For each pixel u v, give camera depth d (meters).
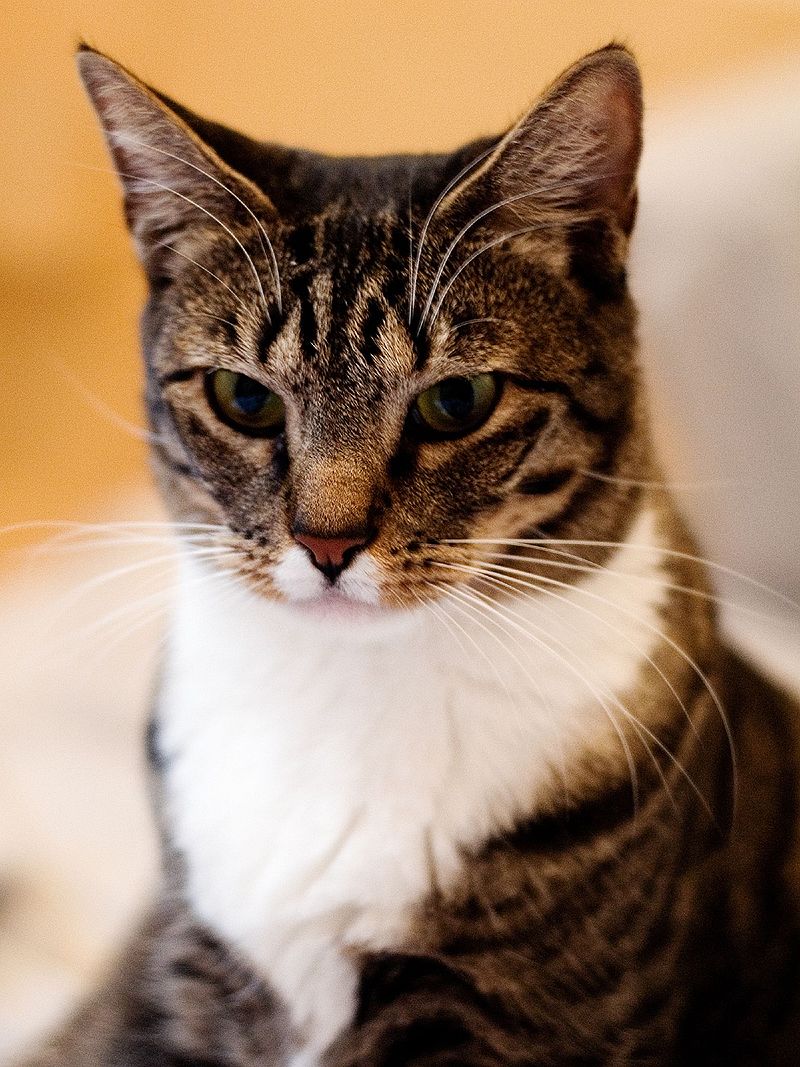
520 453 1.14
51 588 2.16
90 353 3.33
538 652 1.19
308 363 1.10
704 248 1.78
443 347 1.09
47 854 1.73
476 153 1.20
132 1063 1.40
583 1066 1.20
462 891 1.18
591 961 1.18
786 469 1.77
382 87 3.32
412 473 1.12
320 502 1.09
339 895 1.20
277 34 3.33
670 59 3.09
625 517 1.23
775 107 1.94
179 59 3.39
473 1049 1.21
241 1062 1.34
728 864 1.30
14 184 3.46
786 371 1.74
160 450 1.29
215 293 1.16
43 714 1.92
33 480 2.92
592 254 1.18
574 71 1.08
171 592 1.37
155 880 1.49
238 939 1.25
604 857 1.17
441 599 1.15
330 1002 1.25
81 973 1.58
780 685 1.59
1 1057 1.46
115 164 1.22
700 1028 1.29
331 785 1.21
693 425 1.80
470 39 3.22
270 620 1.21
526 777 1.18
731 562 1.81
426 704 1.19
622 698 1.20
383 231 1.12
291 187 1.18
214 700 1.27
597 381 1.19
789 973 1.40
